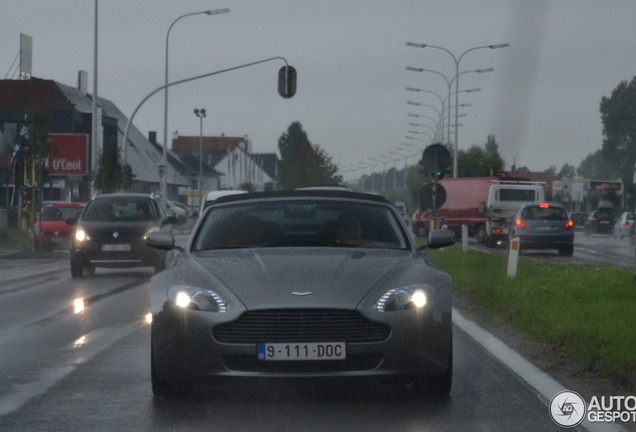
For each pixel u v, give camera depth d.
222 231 12.37
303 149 157.12
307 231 12.30
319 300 9.86
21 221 58.59
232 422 9.50
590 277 23.27
